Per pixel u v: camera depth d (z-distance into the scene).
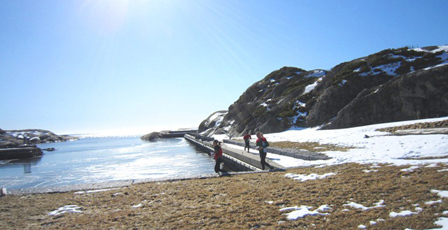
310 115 38.91
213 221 5.70
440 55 32.84
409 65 33.75
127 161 33.72
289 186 8.41
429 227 4.26
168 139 98.81
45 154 53.03
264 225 5.22
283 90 60.59
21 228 6.10
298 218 5.41
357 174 8.91
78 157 43.22
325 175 9.44
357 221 4.88
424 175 7.49
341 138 21.11
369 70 37.09
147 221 6.08
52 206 7.95
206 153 39.75
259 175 11.24
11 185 21.17
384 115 28.64
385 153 13.26
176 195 8.55
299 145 21.67
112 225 5.97
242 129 57.06
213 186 9.60
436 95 24.89
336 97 36.53
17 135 125.06
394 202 5.68
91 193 9.48
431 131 15.93
